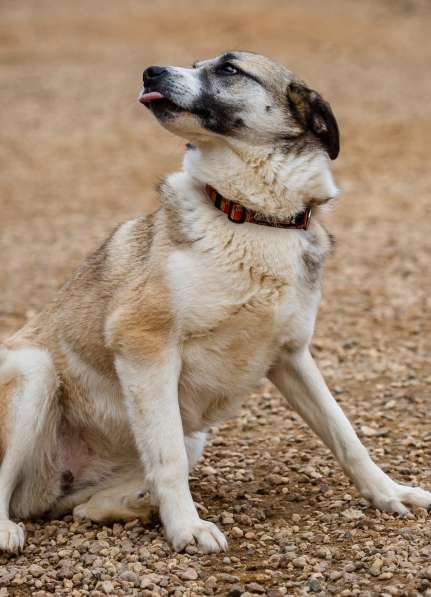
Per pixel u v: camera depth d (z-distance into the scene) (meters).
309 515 8.20
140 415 7.71
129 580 6.93
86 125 32.81
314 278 8.13
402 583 6.69
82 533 8.03
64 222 22.56
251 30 47.34
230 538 7.69
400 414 10.92
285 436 10.45
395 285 16.78
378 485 8.23
